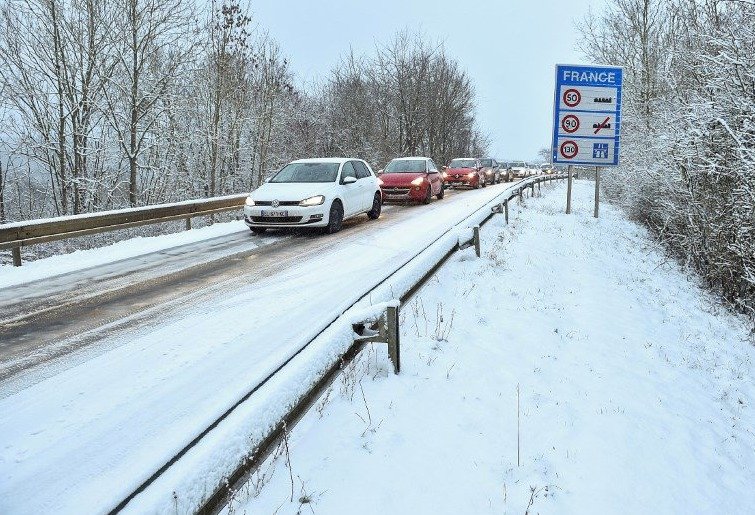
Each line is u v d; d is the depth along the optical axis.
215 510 2.58
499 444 4.05
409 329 5.86
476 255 9.28
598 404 5.09
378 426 3.88
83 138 17.89
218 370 4.59
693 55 12.02
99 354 4.96
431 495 3.29
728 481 4.55
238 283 7.53
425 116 43.16
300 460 3.42
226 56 20.22
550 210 17.05
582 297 8.59
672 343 7.76
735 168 9.89
